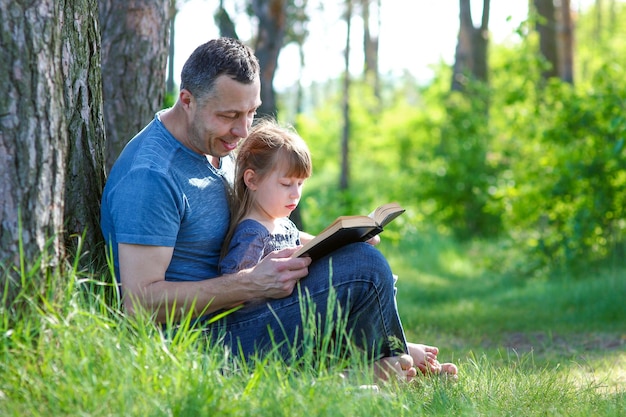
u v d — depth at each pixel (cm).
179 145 359
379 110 3312
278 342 357
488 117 1861
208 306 344
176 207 350
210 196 365
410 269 1367
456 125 1852
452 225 1800
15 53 300
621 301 806
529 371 425
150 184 343
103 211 360
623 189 1068
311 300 354
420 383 359
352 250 357
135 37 568
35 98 304
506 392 362
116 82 567
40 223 307
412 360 365
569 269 1068
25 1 302
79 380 270
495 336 693
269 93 1016
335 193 1564
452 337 673
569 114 1097
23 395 273
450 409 321
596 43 3488
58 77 316
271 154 373
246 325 358
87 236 372
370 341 361
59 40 318
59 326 290
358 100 3183
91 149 379
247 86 347
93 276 347
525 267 1134
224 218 371
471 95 1923
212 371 289
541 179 1155
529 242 1167
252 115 362
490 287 1095
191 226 359
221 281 345
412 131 2217
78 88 373
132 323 307
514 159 1659
